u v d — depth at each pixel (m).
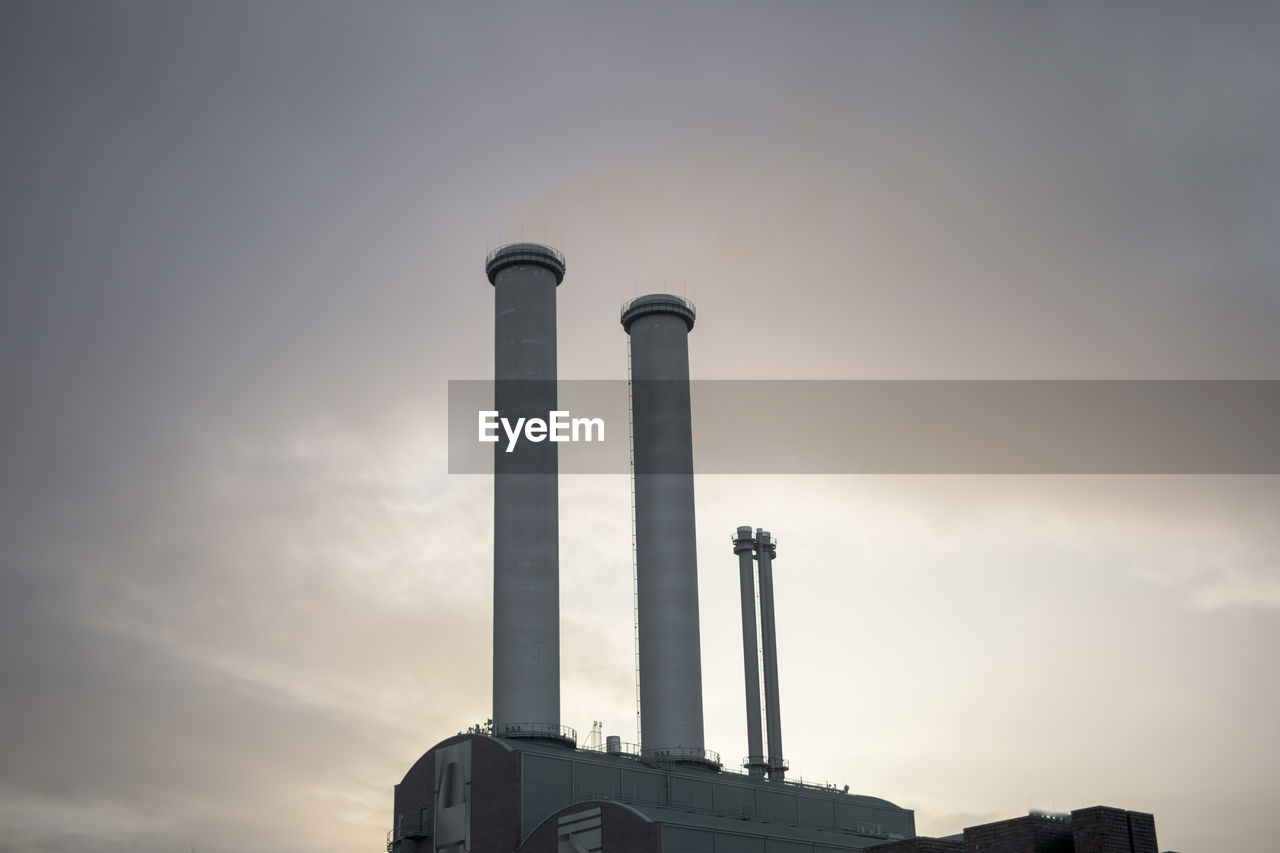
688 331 104.56
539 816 72.75
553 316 95.75
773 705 106.56
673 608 93.94
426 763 78.56
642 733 92.12
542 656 85.12
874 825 92.12
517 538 87.75
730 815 82.62
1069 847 47.53
